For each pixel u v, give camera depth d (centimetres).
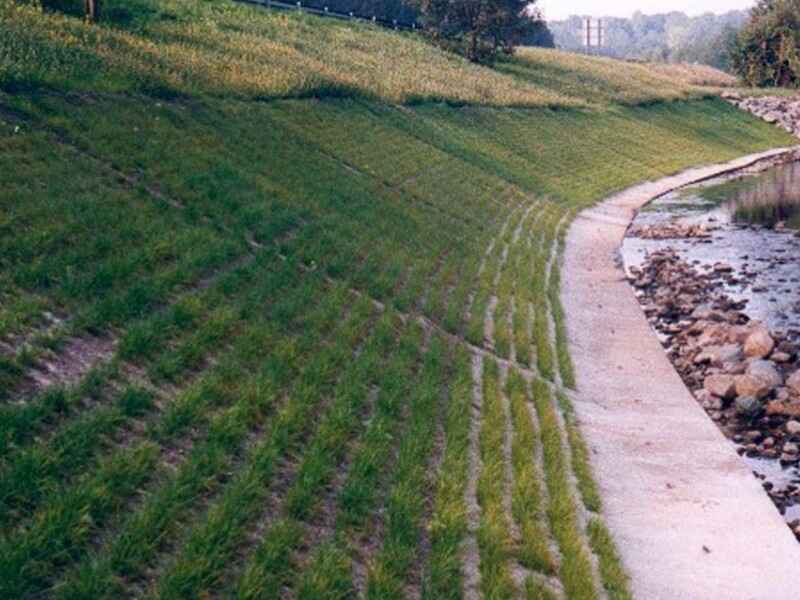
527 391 1695
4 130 1927
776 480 1494
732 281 3052
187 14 5075
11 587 787
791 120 8762
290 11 6694
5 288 1334
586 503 1277
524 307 2369
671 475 1420
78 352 1252
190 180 2147
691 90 9081
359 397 1412
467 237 3008
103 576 841
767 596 1075
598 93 7694
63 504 902
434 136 4359
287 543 971
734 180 6125
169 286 1567
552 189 4594
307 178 2714
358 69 5194
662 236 4016
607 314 2506
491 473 1267
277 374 1394
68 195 1745
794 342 2298
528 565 1064
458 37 8012
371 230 2514
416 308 2062
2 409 1026
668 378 1948
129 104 2556
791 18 10506
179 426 1152
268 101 3525
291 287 1820
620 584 1048
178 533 955
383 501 1149
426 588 957
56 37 3062
